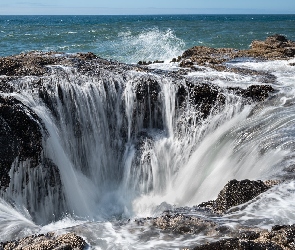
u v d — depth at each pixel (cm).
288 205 709
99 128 1222
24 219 812
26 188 984
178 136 1238
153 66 1605
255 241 543
